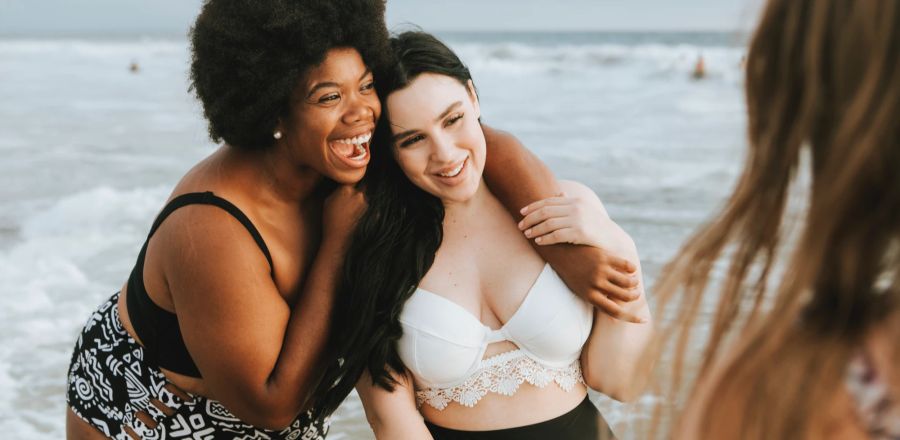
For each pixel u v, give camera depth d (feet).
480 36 229.25
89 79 102.78
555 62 105.70
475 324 7.80
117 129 53.67
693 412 3.68
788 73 3.32
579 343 7.89
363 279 7.52
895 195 3.09
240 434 7.81
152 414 7.74
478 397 7.80
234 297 7.00
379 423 7.89
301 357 7.25
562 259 7.73
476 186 7.68
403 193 7.81
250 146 7.27
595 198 8.54
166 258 7.09
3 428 14.24
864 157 3.03
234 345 7.07
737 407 3.44
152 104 72.18
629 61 102.78
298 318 7.38
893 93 3.01
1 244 25.36
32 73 112.16
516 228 8.15
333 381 7.71
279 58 6.62
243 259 7.07
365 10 6.81
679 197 29.71
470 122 7.49
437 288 7.85
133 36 285.43
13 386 15.80
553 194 8.00
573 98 70.33
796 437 3.27
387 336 7.70
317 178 7.60
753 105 3.51
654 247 23.20
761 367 3.38
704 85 78.89
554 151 41.24
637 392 4.44
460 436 7.86
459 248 8.05
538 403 7.82
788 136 3.37
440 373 7.77
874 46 3.03
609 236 7.72
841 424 3.25
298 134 6.97
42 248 24.64
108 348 7.87
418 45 7.36
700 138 44.27
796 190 3.49
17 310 19.63
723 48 109.09
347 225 7.54
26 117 60.90
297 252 7.68
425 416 8.12
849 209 3.15
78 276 22.04
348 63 6.81
